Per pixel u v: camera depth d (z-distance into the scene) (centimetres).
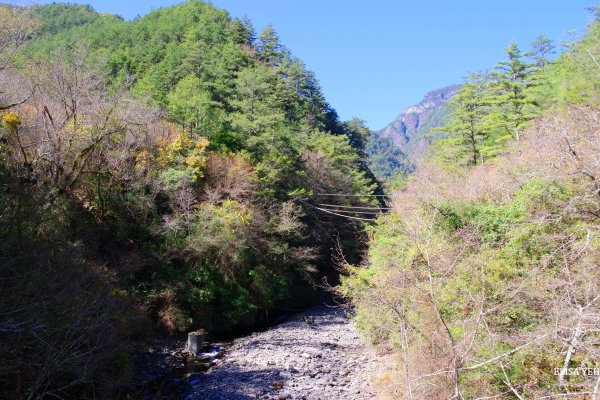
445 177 2345
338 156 3831
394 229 1617
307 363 1281
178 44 5103
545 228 988
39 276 778
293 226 2347
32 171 1387
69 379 823
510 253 968
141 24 5847
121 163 1803
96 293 967
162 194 1919
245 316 1920
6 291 731
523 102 2878
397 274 998
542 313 747
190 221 1844
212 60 4206
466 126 3262
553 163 1084
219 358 1385
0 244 773
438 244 1009
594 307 631
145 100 2039
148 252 1709
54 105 1684
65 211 1453
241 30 7206
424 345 772
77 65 1709
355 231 3306
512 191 1360
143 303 1517
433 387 692
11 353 704
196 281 1770
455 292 815
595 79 1903
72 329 798
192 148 2252
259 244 2208
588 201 948
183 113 2652
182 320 1602
